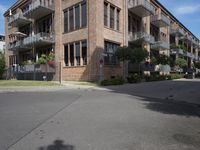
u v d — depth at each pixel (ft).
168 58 115.85
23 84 70.74
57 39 98.17
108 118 24.34
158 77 112.27
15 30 137.90
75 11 90.79
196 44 226.38
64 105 32.89
